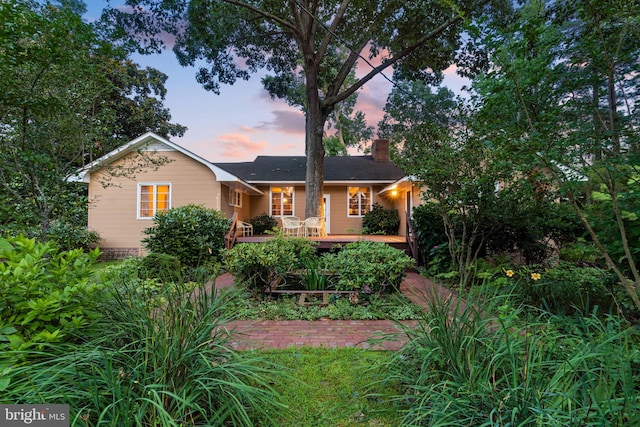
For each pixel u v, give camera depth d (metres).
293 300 4.94
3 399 1.43
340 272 4.98
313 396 2.30
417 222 8.18
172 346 1.79
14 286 1.75
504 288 3.85
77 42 3.89
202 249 8.01
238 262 4.93
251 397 1.83
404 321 4.05
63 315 1.85
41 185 4.52
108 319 2.11
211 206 11.36
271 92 14.33
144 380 1.64
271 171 15.34
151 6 9.93
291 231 12.16
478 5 9.04
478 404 1.64
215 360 1.99
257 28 11.90
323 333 3.69
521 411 1.48
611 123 2.78
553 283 3.77
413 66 12.02
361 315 4.32
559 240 6.59
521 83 2.79
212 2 10.08
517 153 2.78
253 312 4.12
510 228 6.58
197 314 2.16
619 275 2.60
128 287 2.33
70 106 4.56
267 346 3.21
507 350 1.83
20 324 1.74
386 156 16.80
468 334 2.07
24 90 3.75
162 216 8.42
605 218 3.34
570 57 2.81
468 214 5.99
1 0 3.07
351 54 11.48
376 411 2.01
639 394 1.49
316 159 11.25
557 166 2.98
